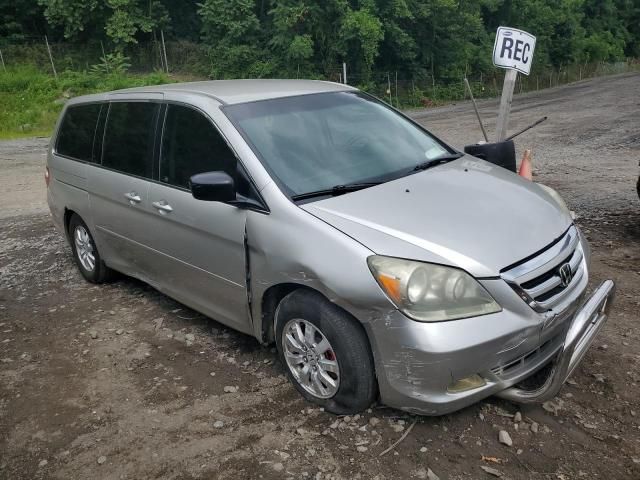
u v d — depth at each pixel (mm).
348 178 3504
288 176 3389
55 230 7457
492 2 41938
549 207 3408
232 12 31266
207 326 4367
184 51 33188
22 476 2922
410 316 2719
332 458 2863
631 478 2658
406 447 2900
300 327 3232
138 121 4371
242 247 3404
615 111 18906
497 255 2838
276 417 3207
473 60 40250
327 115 3949
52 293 5277
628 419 3047
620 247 5477
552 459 2791
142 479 2832
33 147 16516
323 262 2936
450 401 2748
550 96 30078
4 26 31812
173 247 3982
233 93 3959
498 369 2816
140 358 3975
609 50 57438
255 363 3781
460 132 16906
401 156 3844
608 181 8430
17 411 3479
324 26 31875
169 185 3955
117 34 30406
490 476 2701
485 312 2746
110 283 5391
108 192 4574
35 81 25797
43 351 4195
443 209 3125
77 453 3059
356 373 2957
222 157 3590
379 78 35156
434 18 36344
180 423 3230
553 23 47906
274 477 2771
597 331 3258
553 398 3221
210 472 2840
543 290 2895
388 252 2814
